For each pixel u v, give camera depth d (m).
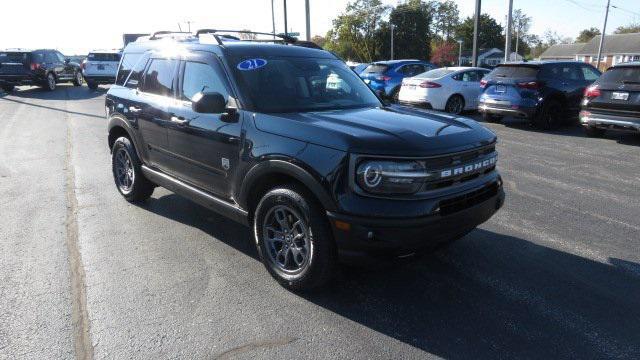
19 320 3.25
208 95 3.72
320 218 3.31
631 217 5.26
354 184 3.10
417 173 3.08
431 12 101.31
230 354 2.91
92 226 4.96
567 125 11.89
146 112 4.98
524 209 5.52
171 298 3.55
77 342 3.01
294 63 4.40
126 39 32.44
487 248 4.46
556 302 3.52
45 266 4.04
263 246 3.79
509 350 2.96
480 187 3.50
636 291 3.68
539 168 7.43
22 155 8.35
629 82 8.92
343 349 2.97
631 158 8.10
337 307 3.45
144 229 4.89
